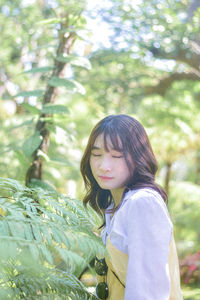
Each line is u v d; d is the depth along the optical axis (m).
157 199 1.09
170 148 5.70
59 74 2.03
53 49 2.38
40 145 1.96
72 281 1.16
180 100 6.50
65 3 2.11
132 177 1.19
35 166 1.93
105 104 6.89
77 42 2.14
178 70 6.95
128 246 1.05
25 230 0.91
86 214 1.30
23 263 0.89
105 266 1.21
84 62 1.97
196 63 6.00
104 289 1.20
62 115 2.02
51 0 2.48
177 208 5.32
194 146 5.81
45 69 2.00
